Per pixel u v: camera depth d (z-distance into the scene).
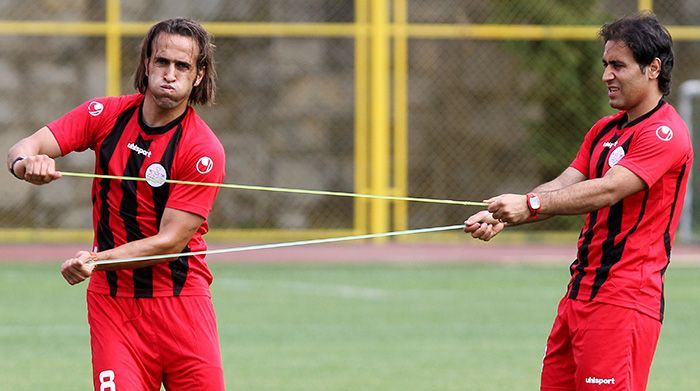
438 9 75.12
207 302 22.91
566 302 23.23
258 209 73.94
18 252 66.75
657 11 78.69
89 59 74.81
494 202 22.80
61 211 73.31
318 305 51.22
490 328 45.94
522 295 54.41
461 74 75.81
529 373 37.31
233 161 74.38
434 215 75.00
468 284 57.94
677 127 22.64
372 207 71.31
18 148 22.34
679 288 56.84
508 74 75.19
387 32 69.94
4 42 74.31
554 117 74.25
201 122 22.80
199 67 22.45
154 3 74.94
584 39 73.00
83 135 22.77
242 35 71.62
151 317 22.47
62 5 75.25
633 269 22.55
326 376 36.62
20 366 37.88
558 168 74.31
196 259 22.83
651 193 22.56
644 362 22.66
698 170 73.38
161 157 22.30
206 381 22.66
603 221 22.75
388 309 50.31
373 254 68.12
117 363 22.27
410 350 41.22
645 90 22.72
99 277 22.67
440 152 75.81
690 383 35.91
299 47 75.38
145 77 22.56
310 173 74.81
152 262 22.16
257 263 64.69
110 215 22.64
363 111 70.50
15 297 52.53
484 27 70.69
